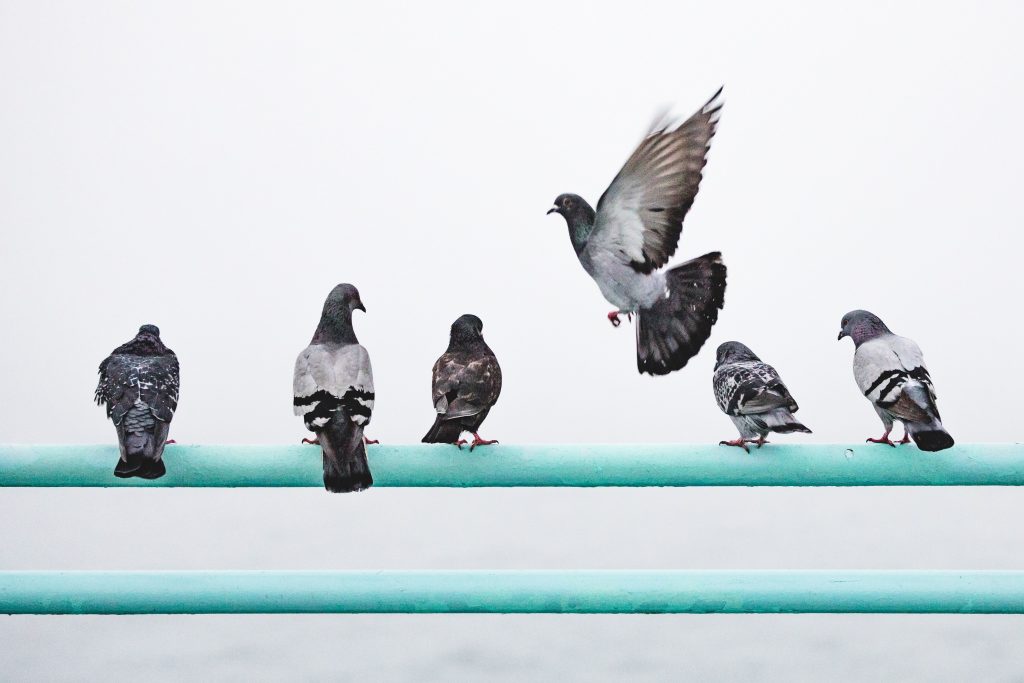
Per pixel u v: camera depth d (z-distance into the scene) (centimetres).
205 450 767
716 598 776
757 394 778
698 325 898
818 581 777
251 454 765
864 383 788
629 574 786
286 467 765
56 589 783
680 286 898
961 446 761
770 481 764
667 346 903
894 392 768
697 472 770
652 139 858
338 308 768
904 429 794
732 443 768
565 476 760
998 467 759
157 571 793
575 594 779
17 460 759
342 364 723
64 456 760
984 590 769
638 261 888
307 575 787
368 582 785
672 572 785
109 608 785
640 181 869
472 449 764
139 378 753
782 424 761
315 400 707
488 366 788
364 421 709
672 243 876
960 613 774
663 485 777
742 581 779
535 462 762
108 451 763
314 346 745
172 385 766
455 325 812
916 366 781
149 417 739
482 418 783
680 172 859
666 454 771
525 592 780
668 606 779
